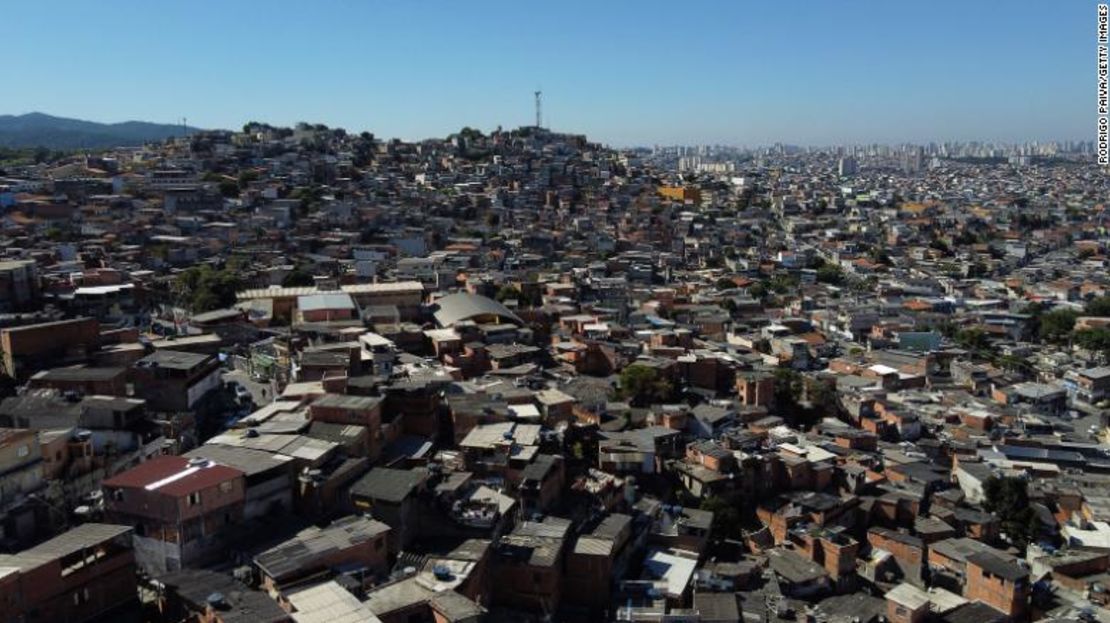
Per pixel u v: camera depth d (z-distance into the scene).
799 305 192.38
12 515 56.53
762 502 86.56
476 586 57.91
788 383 115.50
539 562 61.69
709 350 134.25
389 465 71.38
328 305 126.12
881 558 79.75
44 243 166.38
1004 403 129.38
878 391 124.50
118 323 115.19
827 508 83.25
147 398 81.12
